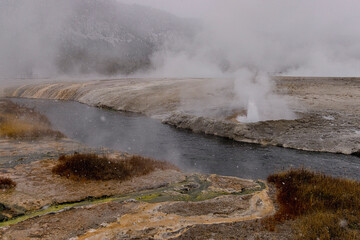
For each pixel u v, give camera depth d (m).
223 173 11.73
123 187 9.27
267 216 7.14
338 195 7.87
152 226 6.44
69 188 8.97
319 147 15.27
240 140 17.27
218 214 7.26
